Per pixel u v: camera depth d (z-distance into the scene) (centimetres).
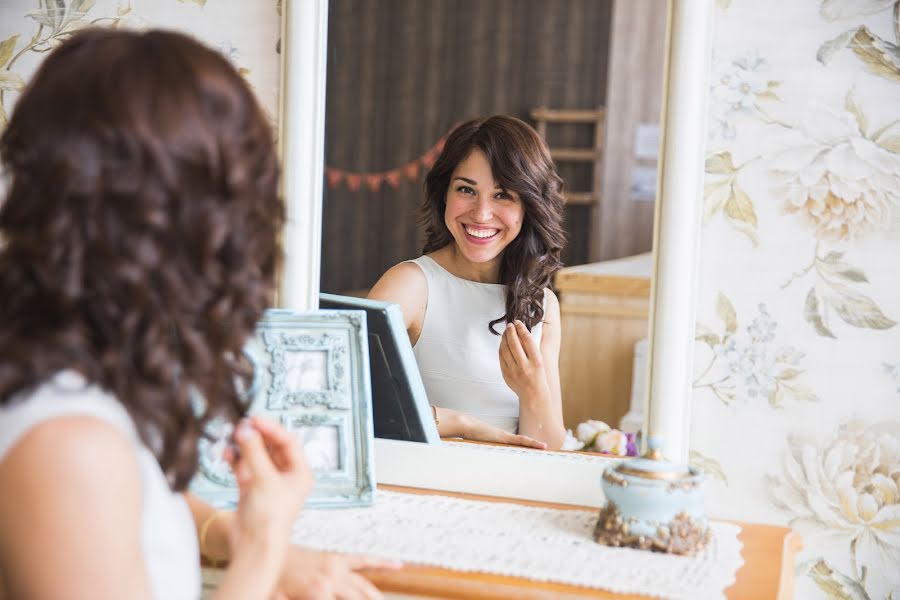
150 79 71
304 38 143
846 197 128
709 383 134
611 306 134
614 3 131
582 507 133
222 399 85
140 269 69
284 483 91
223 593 85
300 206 145
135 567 69
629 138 132
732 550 115
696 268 130
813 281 130
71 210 69
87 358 70
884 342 128
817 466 131
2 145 74
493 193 139
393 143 142
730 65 130
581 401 137
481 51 137
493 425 140
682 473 114
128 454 70
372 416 145
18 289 70
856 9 126
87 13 156
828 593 132
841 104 128
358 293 145
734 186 132
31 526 65
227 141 73
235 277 76
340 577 102
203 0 151
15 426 67
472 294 141
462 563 107
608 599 99
